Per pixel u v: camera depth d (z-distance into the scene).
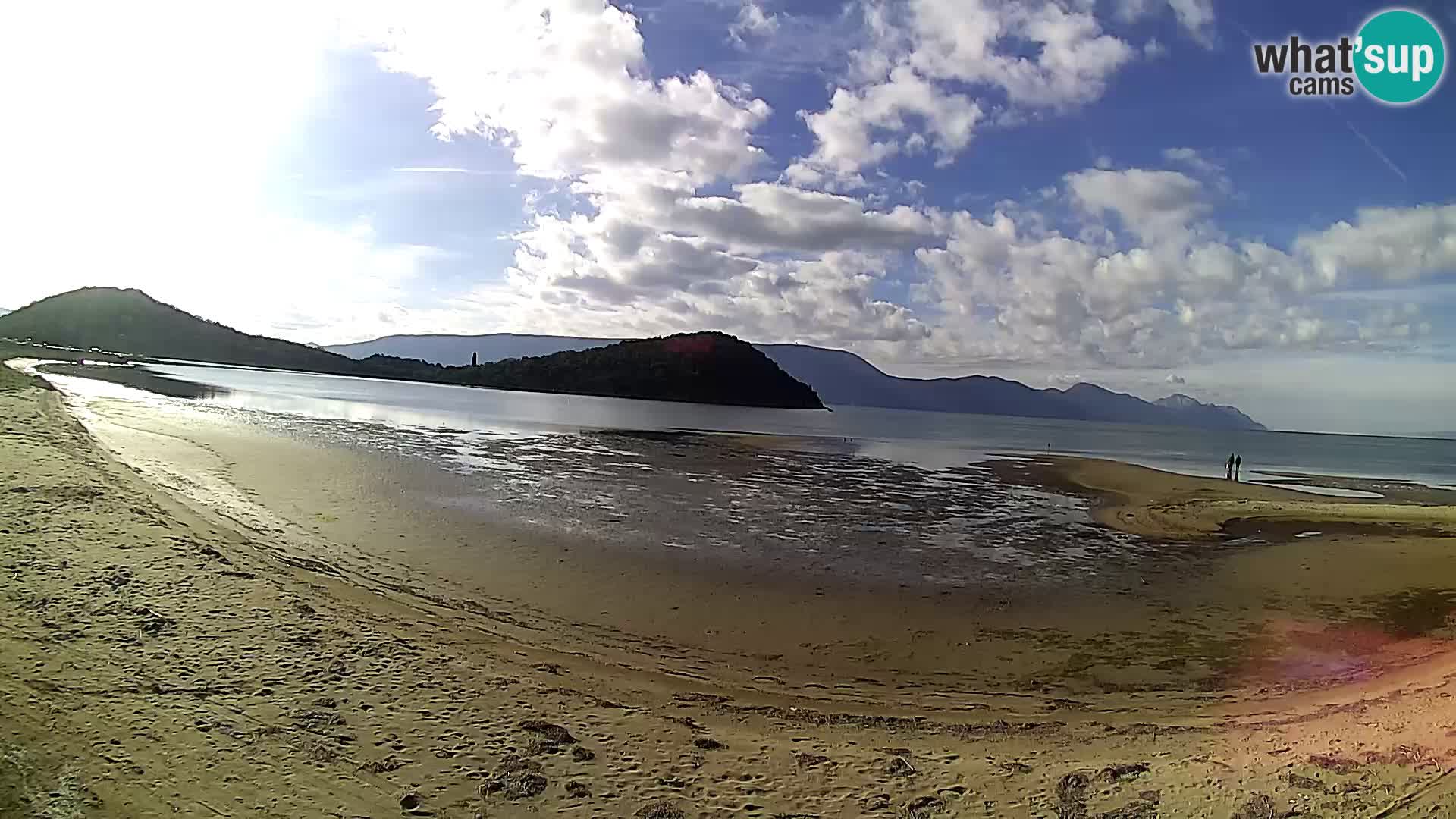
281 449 24.98
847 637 10.73
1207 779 5.89
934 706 8.38
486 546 14.19
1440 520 22.84
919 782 6.01
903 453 45.34
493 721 6.61
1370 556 17.77
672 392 161.38
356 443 29.42
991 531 19.89
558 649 9.19
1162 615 12.55
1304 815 5.24
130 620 7.96
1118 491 29.53
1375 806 5.30
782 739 6.90
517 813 5.21
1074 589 14.04
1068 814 5.45
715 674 8.95
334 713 6.44
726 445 43.69
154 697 6.36
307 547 12.84
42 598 8.23
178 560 10.19
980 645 10.74
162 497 14.63
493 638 9.23
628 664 8.97
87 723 5.80
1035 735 7.41
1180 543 19.31
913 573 14.55
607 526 16.98
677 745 6.48
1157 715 8.23
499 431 42.50
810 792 5.76
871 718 7.79
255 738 5.89
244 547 11.91
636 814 5.30
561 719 6.81
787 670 9.34
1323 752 6.33
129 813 4.79
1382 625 12.28
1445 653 10.83
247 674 7.03
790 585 13.13
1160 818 5.32
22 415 23.59
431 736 6.20
